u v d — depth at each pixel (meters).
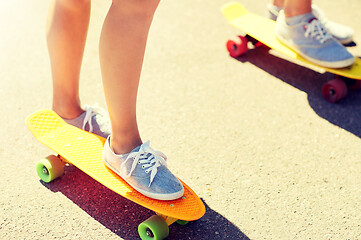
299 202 2.29
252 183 2.40
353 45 3.62
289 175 2.46
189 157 2.57
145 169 2.05
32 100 3.01
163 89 3.17
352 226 2.16
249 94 3.15
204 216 2.19
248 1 4.27
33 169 2.47
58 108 2.43
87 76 3.27
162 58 3.51
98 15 3.97
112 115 2.03
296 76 3.36
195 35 3.81
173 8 4.17
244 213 2.22
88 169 2.17
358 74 3.00
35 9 4.02
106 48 1.88
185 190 2.13
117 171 2.13
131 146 2.10
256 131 2.80
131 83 1.94
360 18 3.97
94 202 2.26
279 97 3.12
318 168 2.52
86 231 2.11
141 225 2.02
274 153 2.62
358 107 3.05
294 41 3.17
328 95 3.09
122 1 1.80
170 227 2.13
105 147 2.17
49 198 2.28
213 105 3.03
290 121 2.90
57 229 2.11
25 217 2.17
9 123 2.80
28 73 3.27
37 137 2.31
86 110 2.47
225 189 2.36
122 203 2.26
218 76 3.33
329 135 2.78
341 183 2.42
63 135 2.35
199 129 2.80
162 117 2.90
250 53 3.64
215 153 2.61
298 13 3.12
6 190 2.32
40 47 3.55
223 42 3.74
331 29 3.59
